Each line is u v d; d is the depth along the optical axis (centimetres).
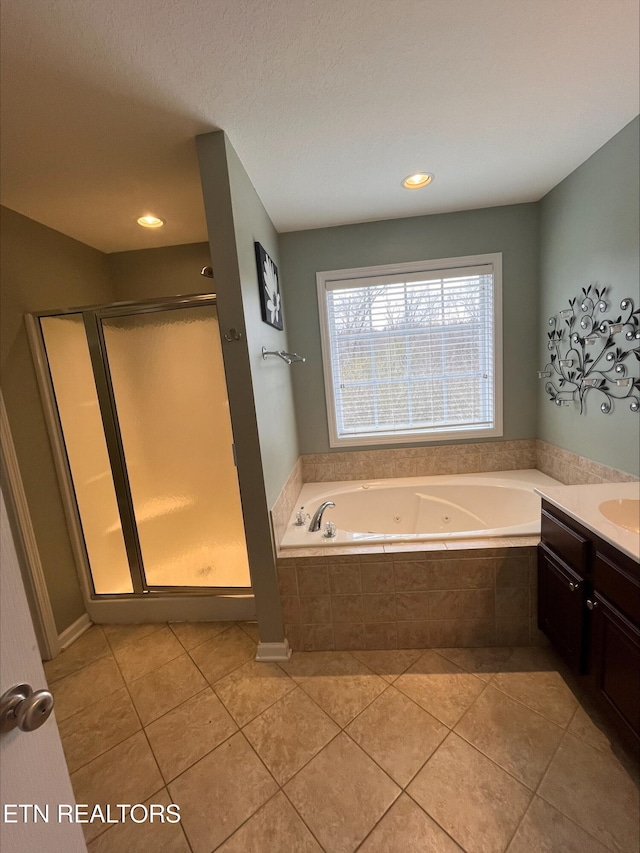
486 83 139
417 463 288
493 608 187
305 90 135
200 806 127
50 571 212
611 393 196
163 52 114
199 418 214
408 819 118
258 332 186
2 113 133
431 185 217
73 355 215
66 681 188
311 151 173
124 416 219
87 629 229
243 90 133
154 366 212
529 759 134
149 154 166
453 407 283
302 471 293
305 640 197
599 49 126
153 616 231
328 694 168
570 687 163
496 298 263
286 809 124
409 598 189
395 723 151
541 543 178
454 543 189
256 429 174
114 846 118
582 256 210
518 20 114
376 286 273
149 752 147
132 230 241
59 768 60
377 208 242
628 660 120
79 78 121
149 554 232
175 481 223
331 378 284
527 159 197
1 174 170
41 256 221
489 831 114
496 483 260
